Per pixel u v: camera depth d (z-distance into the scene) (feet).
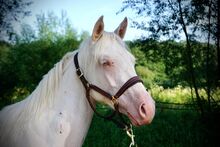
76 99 6.47
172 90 26.43
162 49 18.94
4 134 6.36
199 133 15.81
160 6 17.92
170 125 18.83
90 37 6.64
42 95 6.36
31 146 6.02
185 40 18.08
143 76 23.35
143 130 17.95
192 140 15.67
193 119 18.84
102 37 6.32
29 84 41.96
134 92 6.04
